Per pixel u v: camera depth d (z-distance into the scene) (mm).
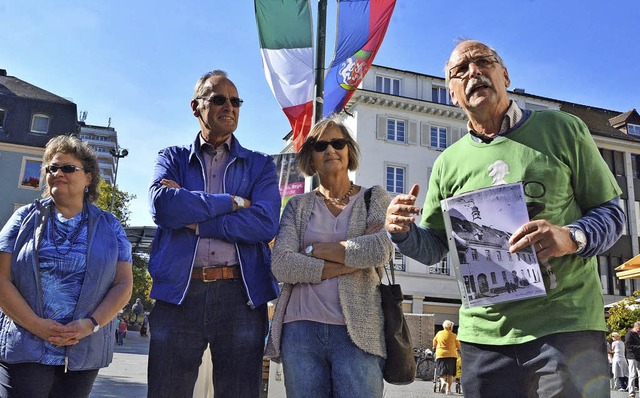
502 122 2719
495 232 2469
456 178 2850
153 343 3121
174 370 3064
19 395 3049
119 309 3379
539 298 2449
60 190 3365
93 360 3213
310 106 5984
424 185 33312
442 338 14875
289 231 3240
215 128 3461
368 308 3002
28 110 40719
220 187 3455
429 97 35344
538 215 2506
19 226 3295
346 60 6023
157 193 3186
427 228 3080
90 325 3172
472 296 2471
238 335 3113
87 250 3328
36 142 40000
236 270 3201
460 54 2768
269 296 3262
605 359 2408
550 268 2449
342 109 5988
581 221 2410
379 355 2945
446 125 34531
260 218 3223
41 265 3221
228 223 3152
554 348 2371
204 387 4383
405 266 32344
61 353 3105
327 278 3008
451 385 15242
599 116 42844
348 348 2930
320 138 3422
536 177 2537
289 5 6137
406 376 2973
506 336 2518
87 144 3592
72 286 3248
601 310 2500
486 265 2465
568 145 2557
